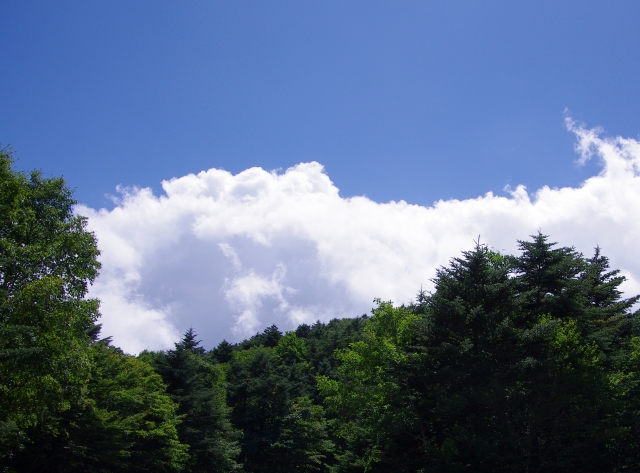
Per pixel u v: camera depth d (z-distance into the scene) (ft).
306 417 177.99
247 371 198.70
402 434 93.04
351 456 118.93
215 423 159.22
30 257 79.15
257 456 174.50
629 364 94.32
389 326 104.17
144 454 125.29
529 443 82.38
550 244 98.58
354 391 101.91
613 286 112.47
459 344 85.81
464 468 80.43
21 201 82.07
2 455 84.99
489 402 80.07
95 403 103.91
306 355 310.04
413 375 90.99
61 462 104.68
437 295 92.79
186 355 163.02
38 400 71.46
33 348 64.08
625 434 80.84
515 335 85.10
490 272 91.91
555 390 80.02
